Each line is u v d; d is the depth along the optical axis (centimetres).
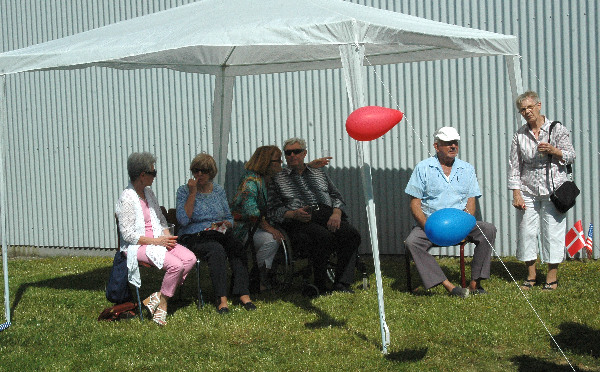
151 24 545
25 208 933
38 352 439
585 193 698
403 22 496
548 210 552
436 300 534
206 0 625
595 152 691
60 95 899
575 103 695
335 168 791
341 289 580
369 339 441
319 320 489
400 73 756
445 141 561
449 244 411
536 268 645
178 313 525
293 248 584
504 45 547
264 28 438
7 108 927
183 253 511
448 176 570
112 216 887
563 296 520
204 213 551
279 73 805
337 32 420
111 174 884
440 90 743
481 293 551
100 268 760
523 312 484
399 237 770
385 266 712
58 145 907
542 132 551
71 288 641
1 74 509
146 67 663
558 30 696
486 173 733
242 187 587
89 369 406
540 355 404
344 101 781
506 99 719
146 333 473
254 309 529
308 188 602
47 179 916
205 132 841
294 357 410
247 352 423
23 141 925
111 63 629
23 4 915
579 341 419
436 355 406
